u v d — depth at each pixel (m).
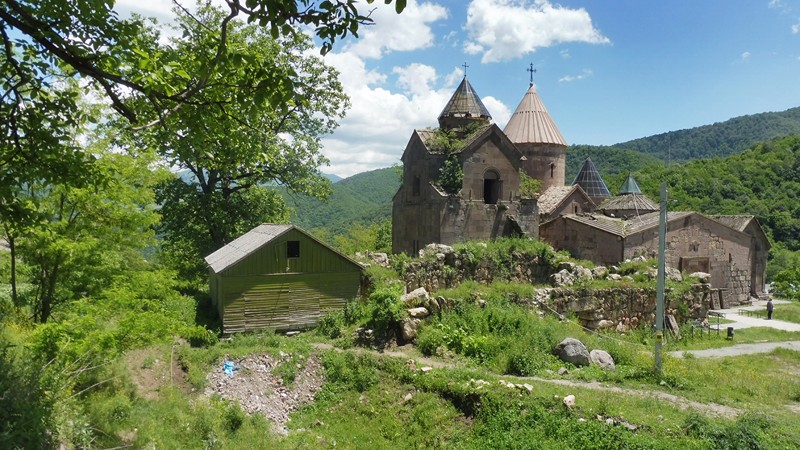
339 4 5.63
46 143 7.00
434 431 12.15
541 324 17.97
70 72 7.37
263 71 6.13
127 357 14.27
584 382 14.08
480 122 27.19
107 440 8.76
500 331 17.23
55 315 14.02
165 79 6.42
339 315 18.08
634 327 21.53
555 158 35.50
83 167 7.52
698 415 10.99
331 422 13.05
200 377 13.81
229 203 27.34
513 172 26.44
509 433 11.21
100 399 10.14
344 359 15.23
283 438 11.89
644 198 35.12
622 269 24.28
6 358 8.28
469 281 20.58
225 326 17.08
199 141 7.08
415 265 20.80
